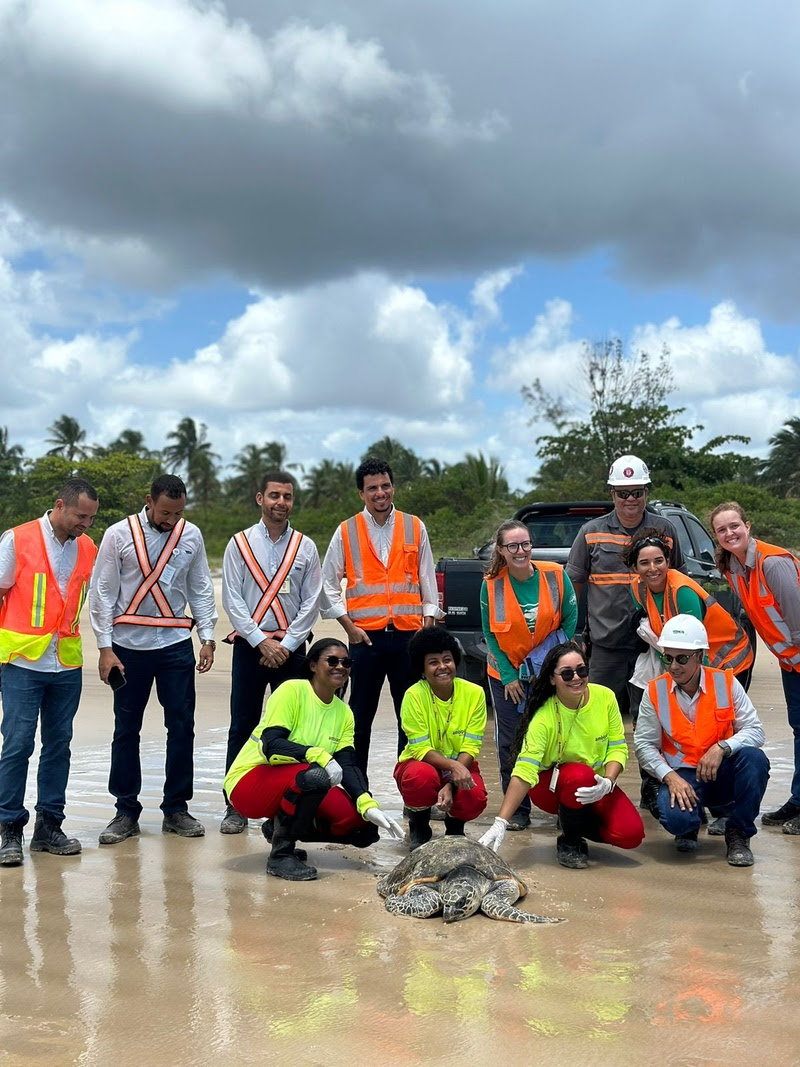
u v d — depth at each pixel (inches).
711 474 1560.0
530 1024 131.2
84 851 217.9
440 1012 135.0
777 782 278.1
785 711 377.1
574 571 254.4
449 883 175.8
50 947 159.8
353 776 206.5
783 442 2488.9
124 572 234.4
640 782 281.1
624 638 248.1
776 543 1327.5
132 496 2256.4
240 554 242.1
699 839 227.0
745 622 402.0
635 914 174.6
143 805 261.0
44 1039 128.1
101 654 228.2
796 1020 131.8
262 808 206.2
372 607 243.8
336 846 225.1
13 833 212.7
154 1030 130.5
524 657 233.1
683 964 151.0
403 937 163.8
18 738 215.0
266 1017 134.0
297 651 244.8
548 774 213.8
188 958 154.9
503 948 158.6
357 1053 124.0
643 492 244.7
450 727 217.9
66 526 219.9
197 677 487.5
